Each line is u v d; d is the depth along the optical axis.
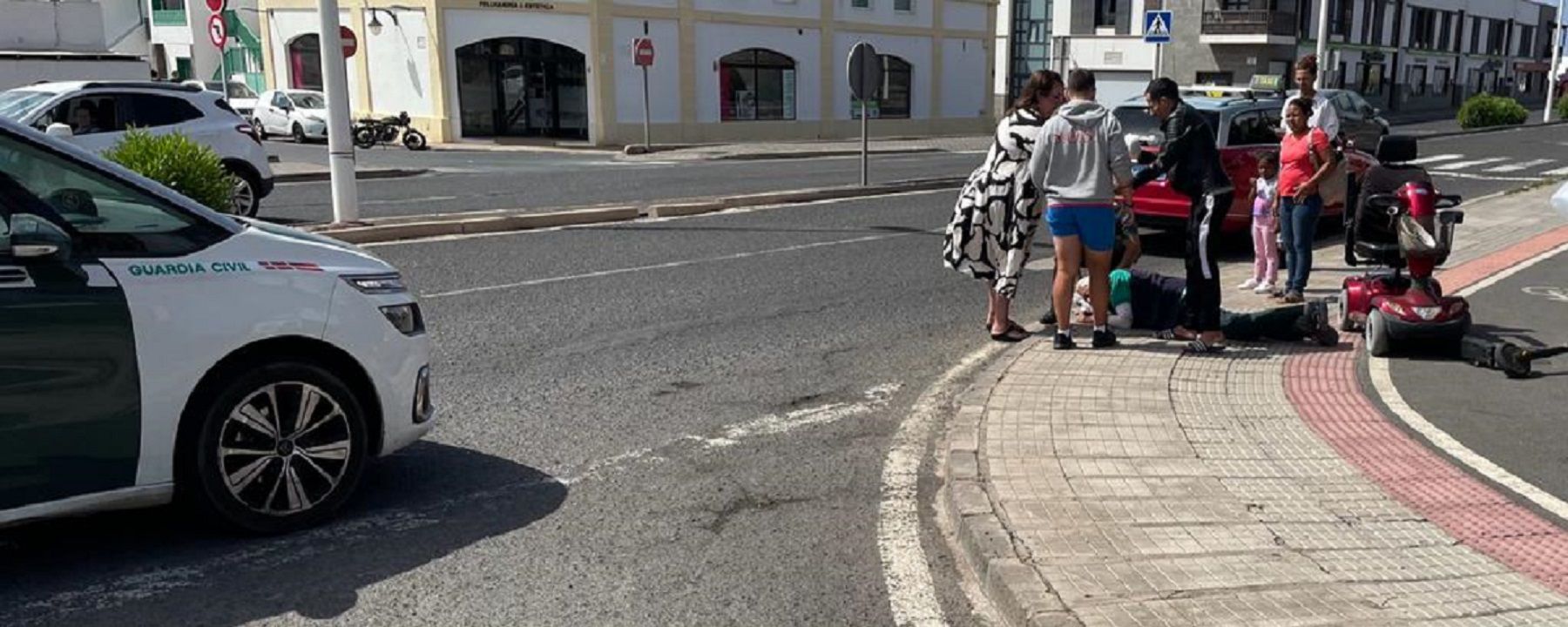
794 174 22.20
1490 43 69.62
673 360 7.58
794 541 4.66
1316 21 50.47
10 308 3.88
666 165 25.08
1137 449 5.38
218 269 4.38
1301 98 8.79
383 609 4.02
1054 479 4.98
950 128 42.78
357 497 5.06
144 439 4.20
